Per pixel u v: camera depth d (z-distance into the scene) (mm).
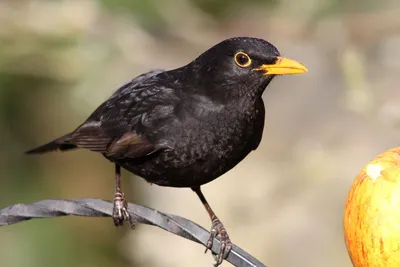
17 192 13969
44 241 13500
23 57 13672
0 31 13570
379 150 13906
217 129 7680
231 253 7980
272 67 7605
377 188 5555
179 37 14297
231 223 13609
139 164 7945
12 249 13352
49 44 13695
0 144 13953
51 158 14242
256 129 7883
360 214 5605
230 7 14492
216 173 7910
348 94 12961
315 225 13461
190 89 7797
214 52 7758
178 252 13758
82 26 13703
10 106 13945
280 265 13297
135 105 7980
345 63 13180
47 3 13719
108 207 6914
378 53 14547
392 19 13977
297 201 13734
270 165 14172
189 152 7707
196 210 13773
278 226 13523
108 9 13969
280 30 14391
